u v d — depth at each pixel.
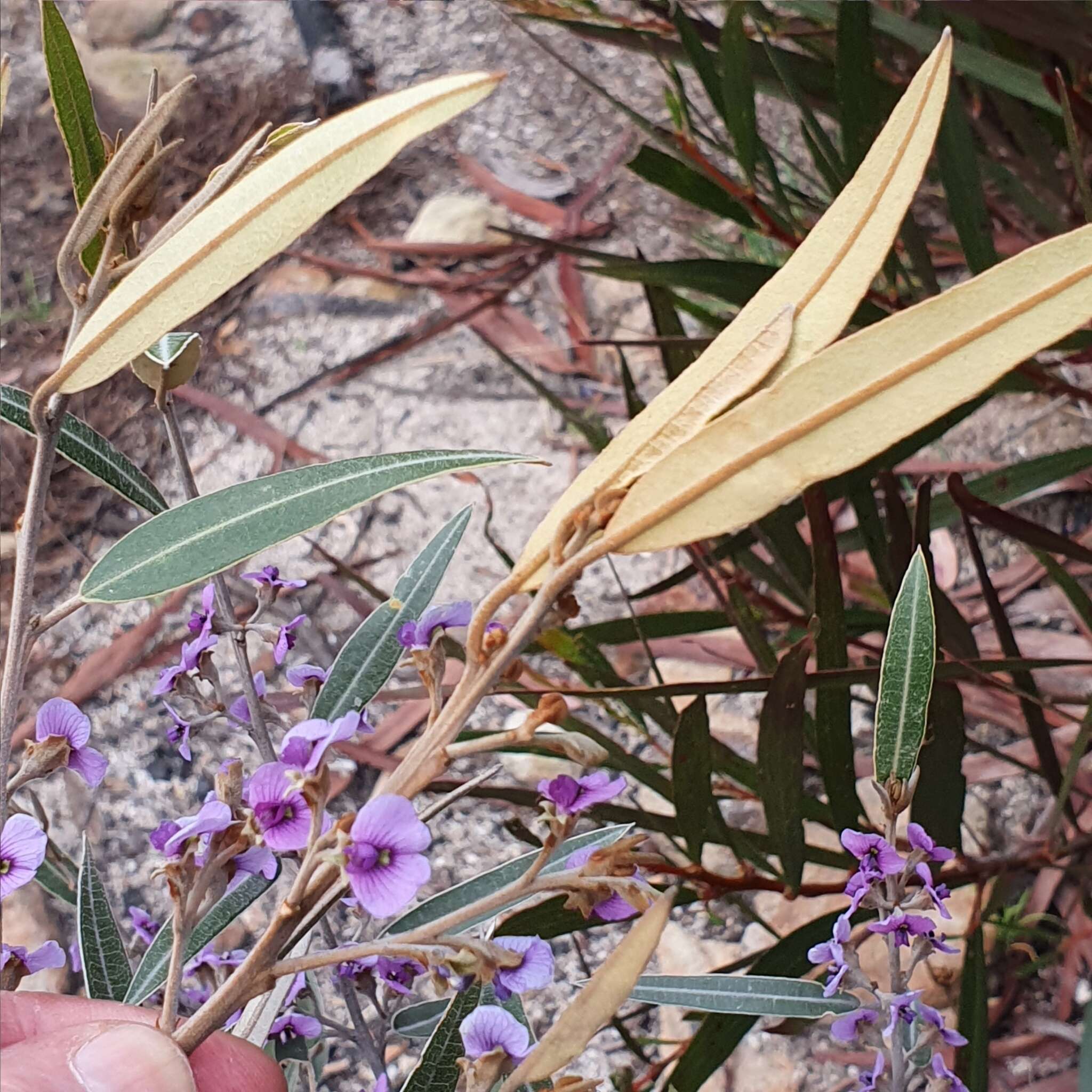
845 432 0.17
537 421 0.82
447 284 0.89
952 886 0.42
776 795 0.35
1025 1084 0.51
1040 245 0.16
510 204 0.94
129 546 0.22
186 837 0.20
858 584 0.60
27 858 0.22
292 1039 0.33
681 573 0.48
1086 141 0.57
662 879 0.42
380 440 0.83
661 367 0.83
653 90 1.00
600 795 0.19
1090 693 0.61
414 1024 0.33
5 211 0.94
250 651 0.71
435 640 0.20
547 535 0.17
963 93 0.60
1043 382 0.45
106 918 0.29
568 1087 0.19
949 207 0.42
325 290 0.91
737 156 0.44
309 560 0.76
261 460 0.82
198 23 1.05
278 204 0.18
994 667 0.36
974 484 0.50
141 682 0.72
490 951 0.19
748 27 0.67
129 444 0.83
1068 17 0.35
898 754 0.24
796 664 0.33
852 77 0.41
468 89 0.17
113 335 0.19
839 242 0.18
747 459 0.17
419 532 0.78
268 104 1.00
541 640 0.44
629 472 0.18
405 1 1.09
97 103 0.97
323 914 0.22
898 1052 0.26
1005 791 0.60
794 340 0.18
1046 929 0.56
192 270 0.18
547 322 0.88
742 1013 0.30
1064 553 0.42
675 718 0.45
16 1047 0.25
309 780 0.18
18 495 0.79
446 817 0.64
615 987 0.17
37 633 0.22
